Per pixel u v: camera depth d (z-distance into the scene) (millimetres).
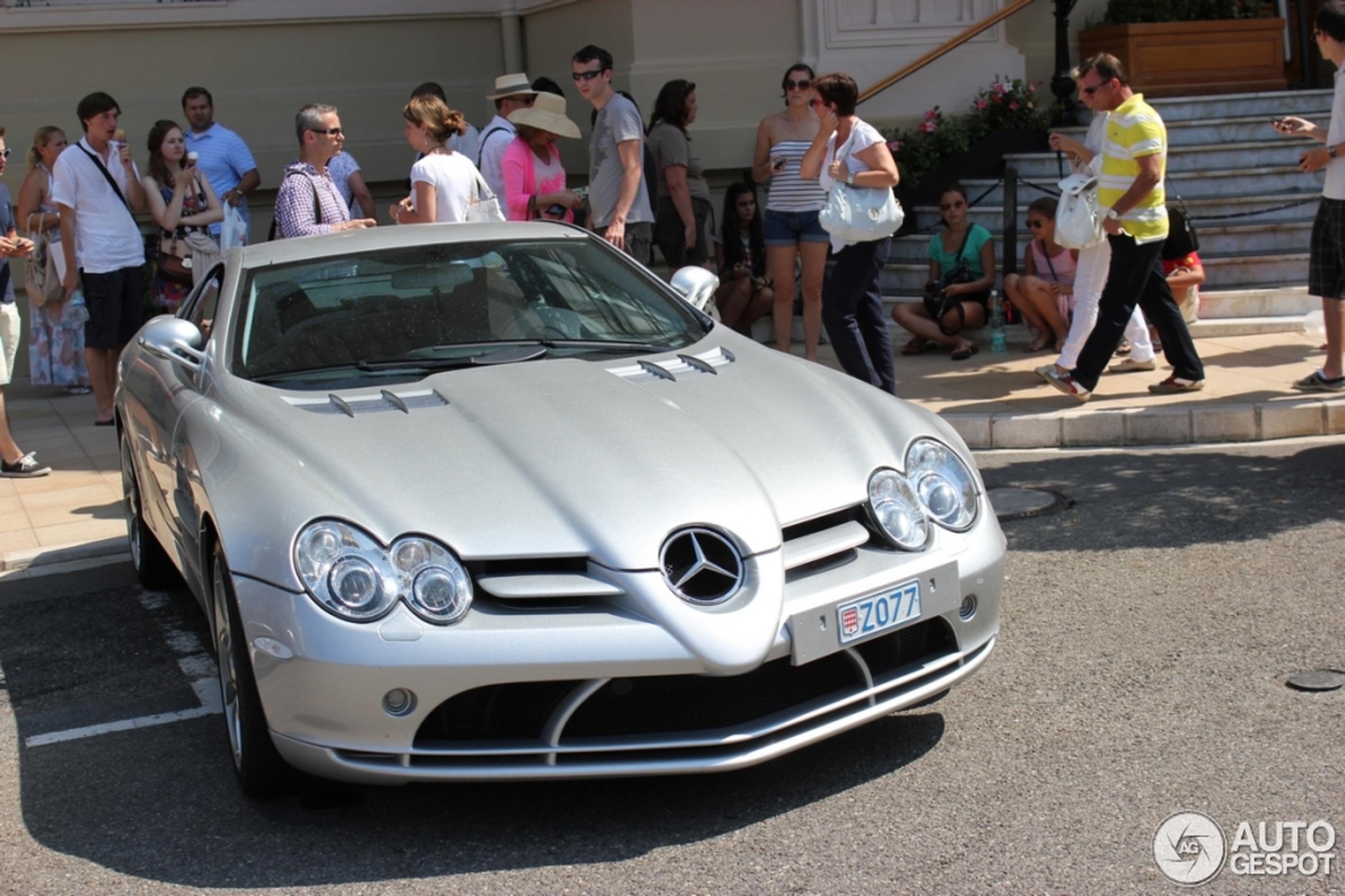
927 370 9078
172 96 11594
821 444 3852
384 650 3199
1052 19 12516
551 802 3613
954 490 3871
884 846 3289
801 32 11602
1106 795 3469
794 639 3377
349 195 9930
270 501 3479
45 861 3445
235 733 3766
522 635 3225
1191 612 4754
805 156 8086
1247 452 6988
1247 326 9422
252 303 4633
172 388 4711
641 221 8266
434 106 6734
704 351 4578
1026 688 4191
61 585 5977
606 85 7996
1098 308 7695
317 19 11844
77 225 8852
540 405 3902
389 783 3330
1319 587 4914
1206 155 10883
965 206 9609
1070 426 7367
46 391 10617
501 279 4812
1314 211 10523
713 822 3459
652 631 3248
